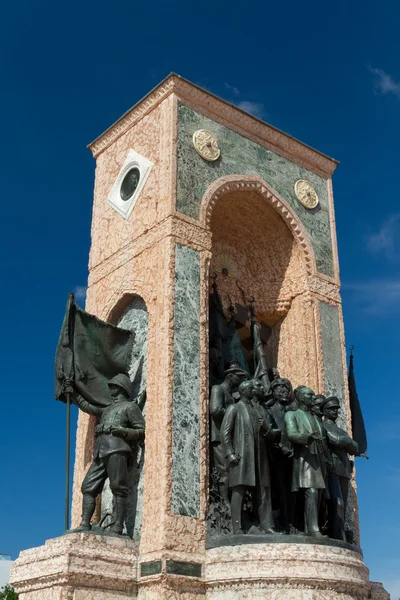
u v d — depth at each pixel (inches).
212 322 751.7
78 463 735.1
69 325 680.4
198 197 728.3
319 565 577.9
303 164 861.8
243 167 788.0
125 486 638.5
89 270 794.8
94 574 570.6
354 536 733.3
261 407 657.6
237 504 623.2
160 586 573.6
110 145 829.8
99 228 801.6
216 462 658.2
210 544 609.0
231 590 581.0
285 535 597.0
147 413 650.8
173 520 598.2
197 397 653.9
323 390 770.2
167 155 727.1
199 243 709.3
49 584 577.0
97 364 693.3
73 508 722.8
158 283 687.7
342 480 682.8
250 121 812.6
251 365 801.6
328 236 852.6
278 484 669.9
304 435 636.7
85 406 678.5
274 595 567.8
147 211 733.3
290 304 818.2
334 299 826.8
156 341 666.8
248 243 848.3
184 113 752.3
